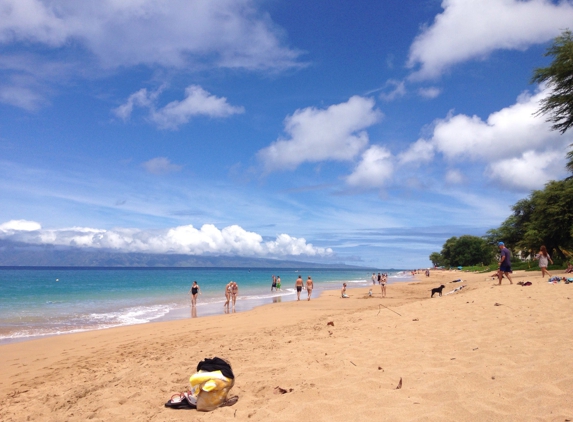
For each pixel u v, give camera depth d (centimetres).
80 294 3847
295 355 686
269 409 432
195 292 2286
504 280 2328
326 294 3725
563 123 3003
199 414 458
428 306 1162
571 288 1140
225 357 746
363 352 656
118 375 673
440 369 515
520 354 538
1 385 788
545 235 3525
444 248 13875
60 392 618
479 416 357
